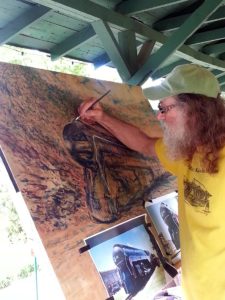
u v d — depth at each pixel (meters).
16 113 1.31
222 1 2.66
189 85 1.34
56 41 2.93
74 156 1.45
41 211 1.21
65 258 1.22
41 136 1.36
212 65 4.08
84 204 1.39
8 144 1.22
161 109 1.41
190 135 1.34
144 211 1.66
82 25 2.79
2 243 7.00
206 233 1.32
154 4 2.61
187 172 1.42
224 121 1.34
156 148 1.65
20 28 2.46
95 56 3.37
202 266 1.34
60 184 1.33
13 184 1.19
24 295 5.25
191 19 2.68
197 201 1.35
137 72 2.75
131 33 2.74
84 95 1.65
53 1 2.02
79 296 1.21
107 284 1.32
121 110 1.83
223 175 1.27
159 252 1.61
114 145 1.67
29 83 1.42
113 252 1.40
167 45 2.72
